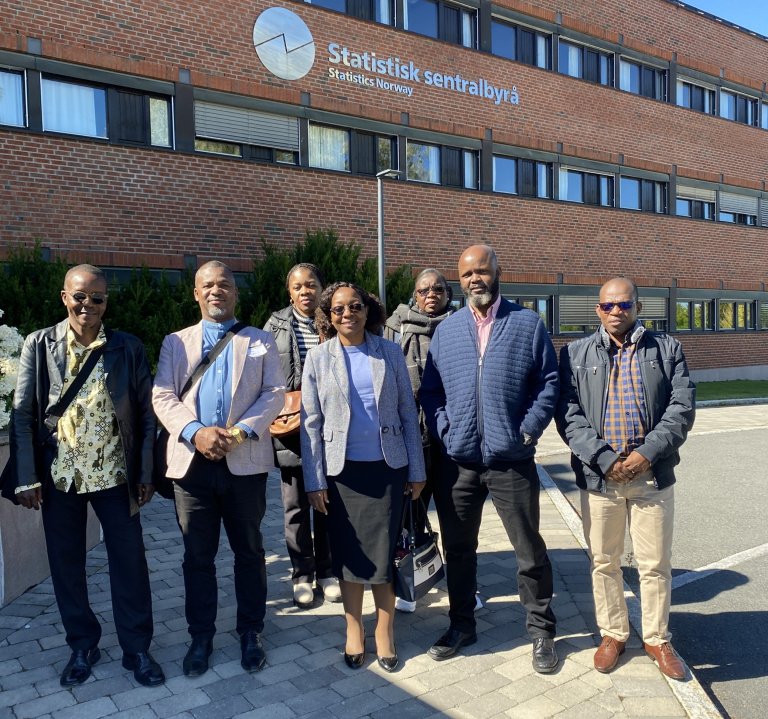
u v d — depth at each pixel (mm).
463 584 3609
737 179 21453
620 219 18219
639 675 3322
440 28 14930
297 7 12570
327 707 3049
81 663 3309
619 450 3344
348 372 3475
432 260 14594
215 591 3514
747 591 4629
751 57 22109
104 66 10445
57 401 3271
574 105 17234
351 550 3373
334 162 13320
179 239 11219
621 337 3426
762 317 22250
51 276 8789
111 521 3330
